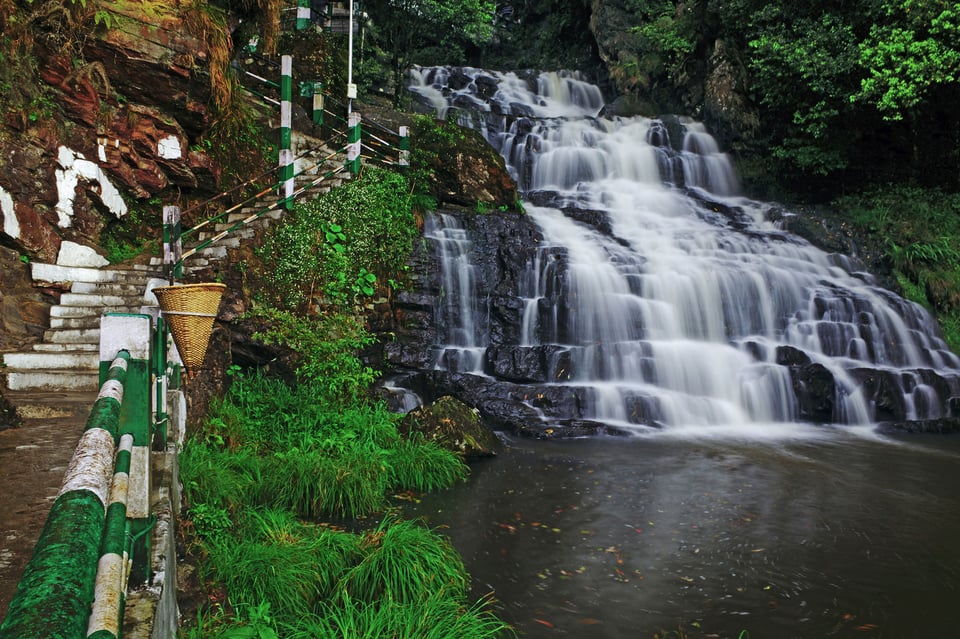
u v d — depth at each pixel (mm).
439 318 11930
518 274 12820
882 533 6676
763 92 18938
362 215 11250
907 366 13078
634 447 9602
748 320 13305
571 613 5098
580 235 14477
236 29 11719
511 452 9195
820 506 7398
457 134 14633
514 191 14734
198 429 7297
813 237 15875
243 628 3854
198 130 10672
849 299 13492
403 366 11031
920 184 18391
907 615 5145
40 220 8234
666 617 5062
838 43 16938
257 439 7742
